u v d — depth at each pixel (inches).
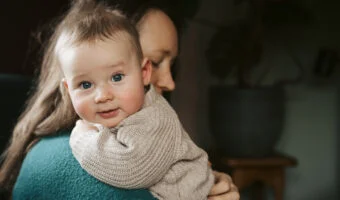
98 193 28.4
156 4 41.3
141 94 31.3
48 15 83.2
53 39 38.4
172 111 32.6
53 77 37.3
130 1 39.0
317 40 105.7
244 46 91.7
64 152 31.4
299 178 109.2
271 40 104.7
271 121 91.4
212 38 93.7
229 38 92.4
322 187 109.1
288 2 94.5
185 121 101.3
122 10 38.9
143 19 37.9
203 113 102.0
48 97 37.4
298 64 102.4
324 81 107.1
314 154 108.6
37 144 35.9
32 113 37.9
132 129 29.2
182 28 45.7
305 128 108.1
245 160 90.0
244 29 92.4
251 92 89.9
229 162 89.6
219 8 100.4
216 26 94.0
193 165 31.1
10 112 57.6
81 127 31.4
